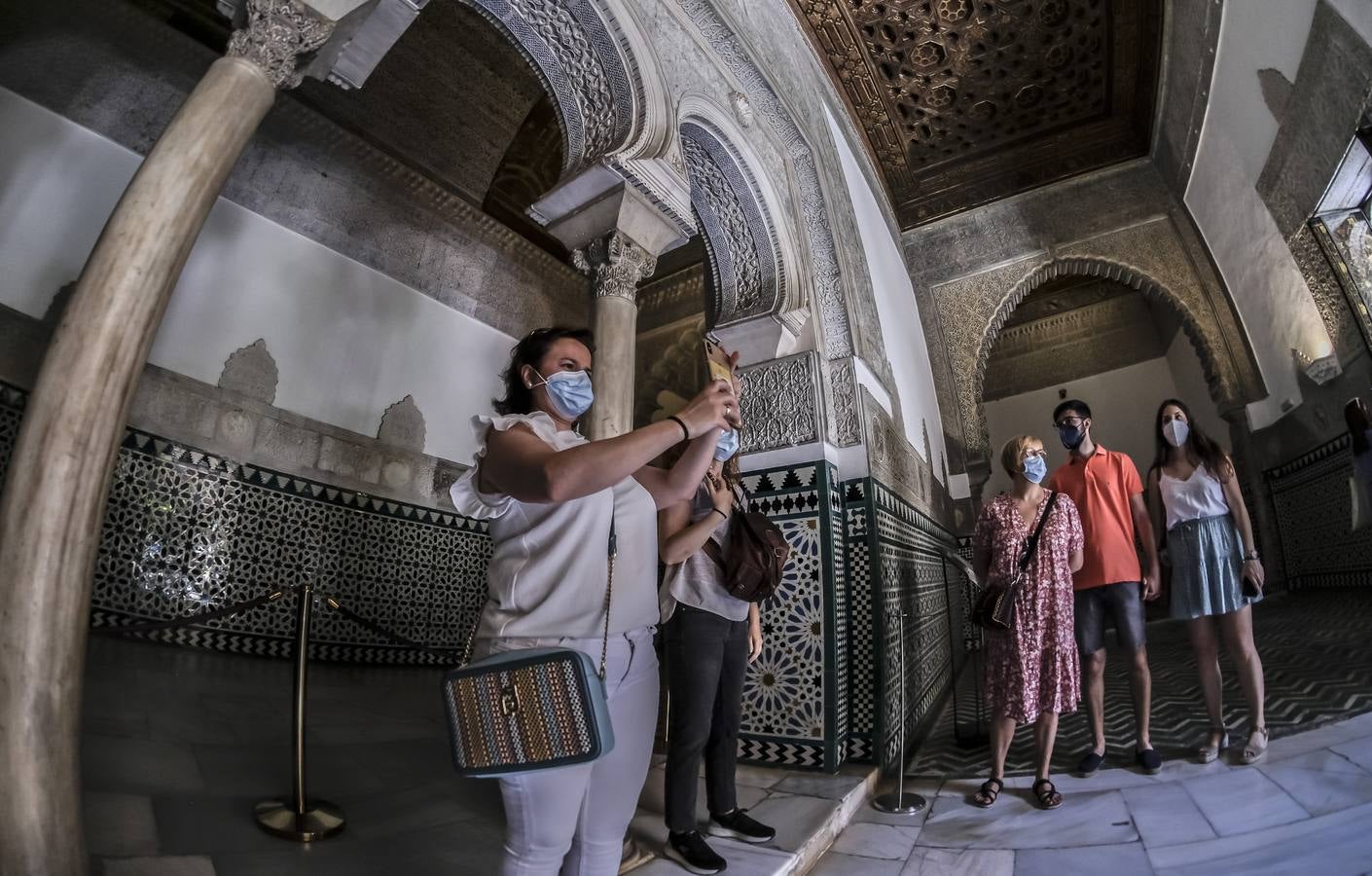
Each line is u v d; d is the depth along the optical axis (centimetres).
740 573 193
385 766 242
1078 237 674
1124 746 285
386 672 418
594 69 271
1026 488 273
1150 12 532
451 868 172
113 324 141
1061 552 256
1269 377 582
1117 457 292
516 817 103
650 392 611
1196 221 624
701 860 180
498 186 539
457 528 491
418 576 463
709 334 359
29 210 325
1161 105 593
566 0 259
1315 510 535
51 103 339
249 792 198
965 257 713
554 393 122
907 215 727
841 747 290
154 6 372
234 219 404
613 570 113
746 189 350
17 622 124
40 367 138
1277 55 429
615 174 255
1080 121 636
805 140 413
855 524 325
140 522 351
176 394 369
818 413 329
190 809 179
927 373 671
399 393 473
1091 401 931
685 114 305
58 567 129
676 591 197
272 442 404
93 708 236
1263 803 210
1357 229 446
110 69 360
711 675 192
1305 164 447
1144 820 215
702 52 344
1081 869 190
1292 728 263
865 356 380
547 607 105
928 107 625
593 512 110
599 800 116
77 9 348
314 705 306
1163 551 277
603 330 256
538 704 95
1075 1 528
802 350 350
